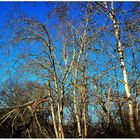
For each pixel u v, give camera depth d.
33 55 24.94
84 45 26.47
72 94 26.59
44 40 25.55
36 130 25.14
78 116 26.17
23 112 24.98
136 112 26.45
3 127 25.80
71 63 26.03
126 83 26.17
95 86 26.16
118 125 26.19
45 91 25.59
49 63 25.55
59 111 25.36
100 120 27.14
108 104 26.38
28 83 27.31
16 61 24.44
